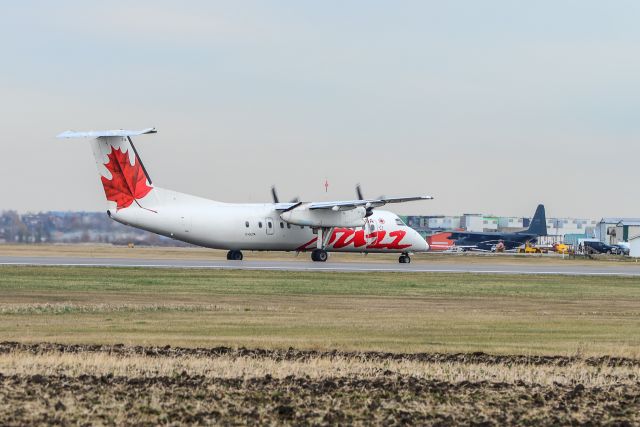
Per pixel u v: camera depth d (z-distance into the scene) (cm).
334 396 4269
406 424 3803
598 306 9088
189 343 5731
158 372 4719
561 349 5728
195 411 3950
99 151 14100
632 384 4650
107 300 8825
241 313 7744
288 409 3966
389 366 5000
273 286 10712
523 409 4094
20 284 10375
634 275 14062
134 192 14350
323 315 7650
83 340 5816
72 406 3972
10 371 4653
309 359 5131
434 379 4678
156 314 7594
